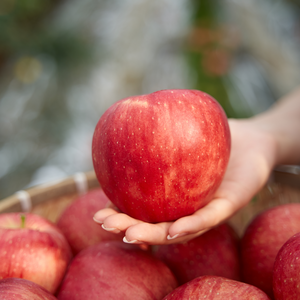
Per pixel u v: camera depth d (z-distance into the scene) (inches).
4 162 32.9
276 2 37.6
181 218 15.6
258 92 31.3
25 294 14.8
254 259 17.3
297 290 14.2
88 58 32.6
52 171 33.3
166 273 16.9
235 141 20.5
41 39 31.7
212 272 17.7
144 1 32.9
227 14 30.8
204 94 16.1
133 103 15.5
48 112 32.6
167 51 32.1
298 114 23.8
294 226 17.2
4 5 32.1
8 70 33.4
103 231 19.6
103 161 15.7
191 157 15.2
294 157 22.6
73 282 16.6
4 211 20.3
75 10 33.8
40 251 17.1
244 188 17.7
